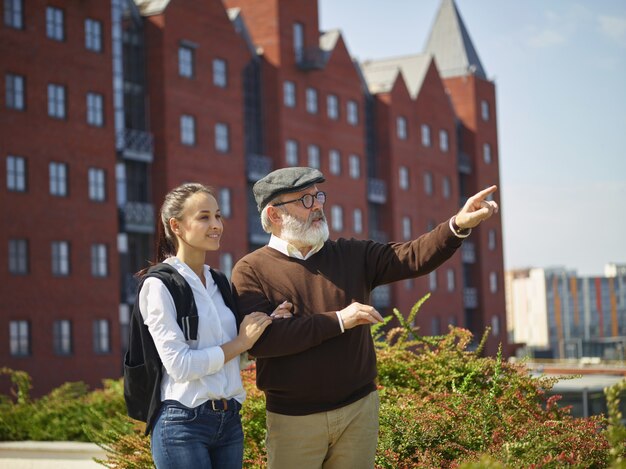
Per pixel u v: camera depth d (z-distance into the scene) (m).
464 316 75.69
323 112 60.47
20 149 40.53
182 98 49.03
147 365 5.53
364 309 5.65
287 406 5.94
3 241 39.34
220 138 51.28
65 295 41.53
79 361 41.75
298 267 6.01
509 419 7.66
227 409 5.60
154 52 48.38
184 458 5.45
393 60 74.06
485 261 77.81
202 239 5.72
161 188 47.81
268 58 57.50
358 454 5.94
